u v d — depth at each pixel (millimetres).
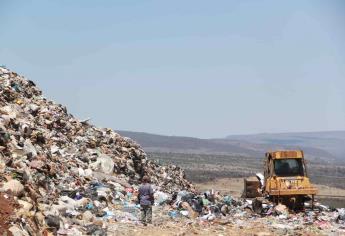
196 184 163125
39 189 32312
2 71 57812
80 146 51875
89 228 28500
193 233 30812
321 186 186125
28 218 24375
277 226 34719
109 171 49531
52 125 52469
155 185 56844
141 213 34062
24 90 56938
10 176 27953
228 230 32406
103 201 37781
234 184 166125
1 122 39812
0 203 23781
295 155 45562
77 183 40562
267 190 44906
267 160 46344
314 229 34156
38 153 39719
